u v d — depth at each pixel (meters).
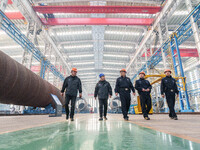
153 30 16.86
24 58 13.16
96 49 25.95
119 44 25.23
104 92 4.14
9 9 15.31
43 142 0.87
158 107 15.91
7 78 5.77
